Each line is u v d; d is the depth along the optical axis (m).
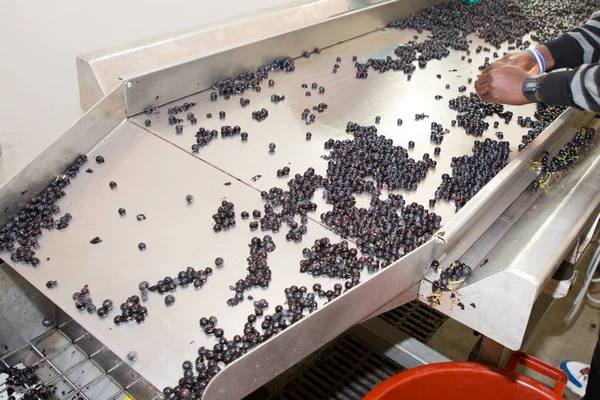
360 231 1.59
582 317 3.14
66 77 2.55
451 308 1.49
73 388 1.58
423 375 1.79
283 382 2.36
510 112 2.31
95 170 1.80
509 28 3.30
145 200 1.69
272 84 2.40
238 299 1.38
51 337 1.75
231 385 1.08
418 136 2.12
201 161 1.87
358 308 1.32
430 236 1.58
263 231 1.60
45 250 1.52
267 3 3.41
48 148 1.69
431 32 3.21
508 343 1.42
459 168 1.89
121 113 1.99
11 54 2.33
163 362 1.24
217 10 3.13
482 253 1.59
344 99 2.36
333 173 1.82
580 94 1.56
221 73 2.32
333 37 2.85
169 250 1.53
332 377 2.39
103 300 1.38
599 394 1.93
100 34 2.62
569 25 3.43
